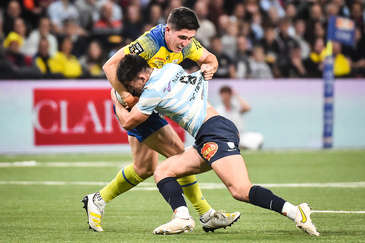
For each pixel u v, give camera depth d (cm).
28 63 4434
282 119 4162
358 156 3769
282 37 4816
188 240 1598
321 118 4209
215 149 1617
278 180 2891
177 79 1642
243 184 1588
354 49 4922
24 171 3231
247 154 3897
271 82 4138
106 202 1795
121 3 4966
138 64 1617
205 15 4800
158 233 1691
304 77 4184
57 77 3894
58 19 4769
